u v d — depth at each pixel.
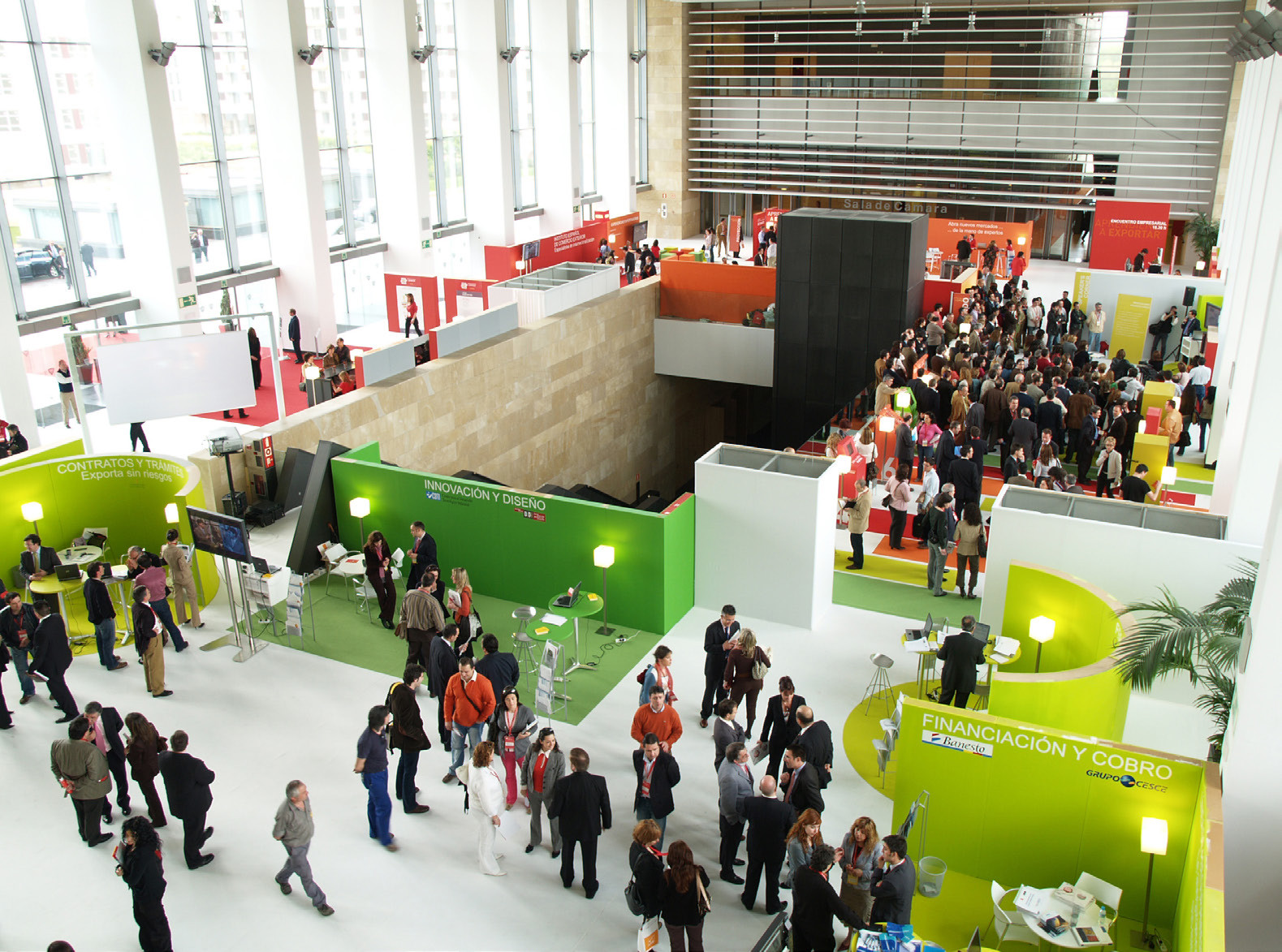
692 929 6.71
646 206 37.44
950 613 12.12
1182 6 29.52
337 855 8.22
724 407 30.72
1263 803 7.49
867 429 14.66
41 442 17.23
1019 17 31.16
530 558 12.37
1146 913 7.23
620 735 9.81
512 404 20.83
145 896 6.84
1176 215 30.28
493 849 8.02
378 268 27.12
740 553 11.92
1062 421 16.08
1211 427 17.69
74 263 18.97
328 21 24.05
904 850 6.75
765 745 8.71
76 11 18.12
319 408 16.44
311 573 13.30
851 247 20.33
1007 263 27.62
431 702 10.38
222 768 9.29
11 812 8.76
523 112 31.00
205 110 21.38
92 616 10.77
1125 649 8.41
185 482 12.85
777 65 35.78
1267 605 7.26
